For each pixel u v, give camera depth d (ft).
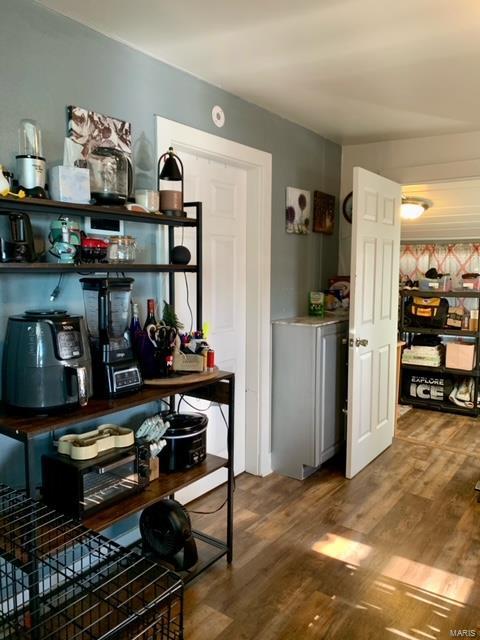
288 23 6.23
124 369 6.15
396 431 13.65
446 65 7.43
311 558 7.57
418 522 8.68
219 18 6.12
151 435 6.72
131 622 4.48
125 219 6.77
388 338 11.84
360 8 5.81
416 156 11.64
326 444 10.69
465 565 7.44
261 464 10.54
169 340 6.98
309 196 11.39
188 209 8.66
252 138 9.46
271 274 10.39
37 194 5.33
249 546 7.87
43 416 5.31
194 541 7.16
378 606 6.52
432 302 15.81
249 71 7.86
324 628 6.11
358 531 8.36
